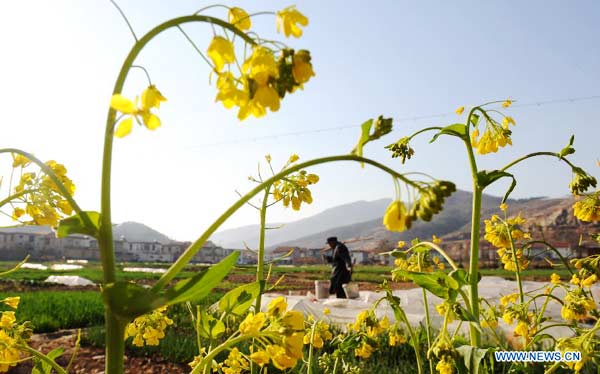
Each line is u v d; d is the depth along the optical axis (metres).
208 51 1.30
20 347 1.91
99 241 1.31
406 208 1.27
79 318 10.56
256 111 1.30
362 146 1.42
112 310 1.19
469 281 2.52
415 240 2.98
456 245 82.50
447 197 1.24
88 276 35.41
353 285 15.36
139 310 1.19
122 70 1.27
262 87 1.27
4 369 1.87
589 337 2.60
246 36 1.31
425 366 5.50
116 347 1.26
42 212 2.06
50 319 9.94
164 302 1.20
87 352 7.42
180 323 9.66
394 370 5.33
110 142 1.33
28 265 72.94
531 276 36.19
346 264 15.03
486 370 2.42
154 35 1.28
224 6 1.34
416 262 3.79
